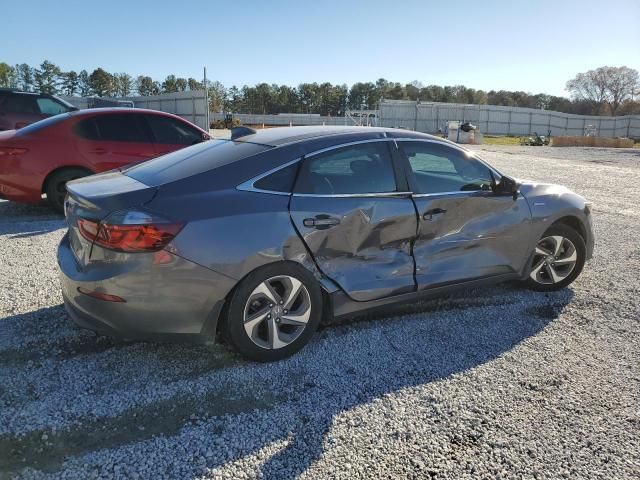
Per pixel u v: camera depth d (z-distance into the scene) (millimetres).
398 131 3803
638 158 22609
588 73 96250
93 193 2998
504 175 4109
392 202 3527
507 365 3293
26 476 2223
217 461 2357
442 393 2951
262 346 3166
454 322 3924
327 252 3279
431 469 2334
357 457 2404
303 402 2834
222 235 2904
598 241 6512
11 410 2670
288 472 2297
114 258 2779
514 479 2287
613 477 2314
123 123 7125
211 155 3377
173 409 2742
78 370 3086
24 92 10828
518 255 4215
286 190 3195
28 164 6496
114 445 2443
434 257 3771
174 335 2930
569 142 37438
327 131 3604
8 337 3441
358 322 3873
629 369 3281
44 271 4734
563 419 2734
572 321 3996
